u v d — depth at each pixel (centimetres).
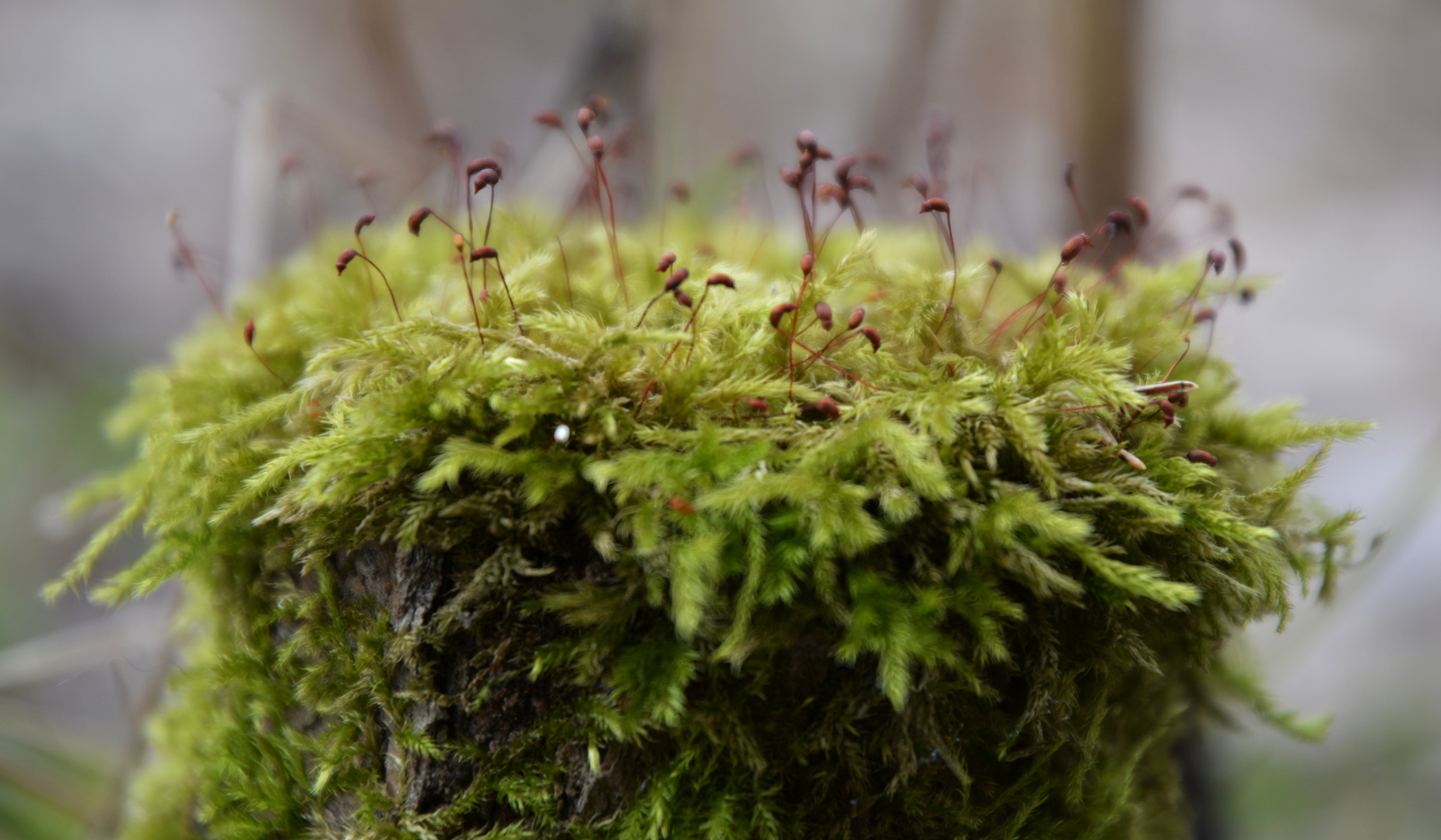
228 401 21
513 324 20
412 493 19
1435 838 36
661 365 20
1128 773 20
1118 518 19
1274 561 20
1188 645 20
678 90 36
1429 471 26
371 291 22
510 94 64
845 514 19
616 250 22
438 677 20
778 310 20
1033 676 20
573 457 19
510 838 19
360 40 44
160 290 58
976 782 20
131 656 25
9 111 59
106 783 25
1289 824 36
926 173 34
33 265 56
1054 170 32
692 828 19
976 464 20
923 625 19
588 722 19
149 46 63
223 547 20
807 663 20
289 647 20
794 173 21
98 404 53
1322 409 49
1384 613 42
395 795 20
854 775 20
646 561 19
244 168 26
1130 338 21
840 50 62
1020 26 51
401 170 29
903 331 21
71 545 47
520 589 19
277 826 20
